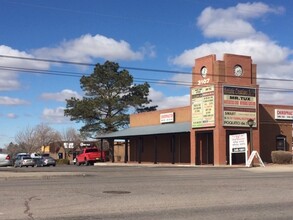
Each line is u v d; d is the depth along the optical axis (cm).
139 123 5472
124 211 1104
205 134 4259
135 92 6938
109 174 2631
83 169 3488
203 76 4031
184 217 1028
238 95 3947
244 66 4022
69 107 6850
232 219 1009
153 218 1012
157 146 5038
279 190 1584
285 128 4506
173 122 4809
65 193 1470
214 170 3006
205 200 1309
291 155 3928
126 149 5422
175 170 3053
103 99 6644
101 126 6688
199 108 4053
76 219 991
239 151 3653
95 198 1340
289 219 1014
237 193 1486
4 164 3456
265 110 4400
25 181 2042
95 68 6831
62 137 11275
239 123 3928
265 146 4344
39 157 5694
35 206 1170
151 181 1995
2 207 1150
